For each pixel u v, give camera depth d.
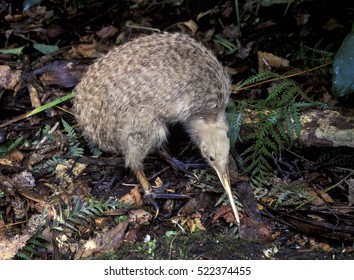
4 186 1.09
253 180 1.13
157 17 1.53
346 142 1.11
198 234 1.03
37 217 1.06
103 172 1.16
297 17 1.46
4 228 1.04
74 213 1.06
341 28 1.43
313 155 1.18
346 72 1.09
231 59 1.41
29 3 1.24
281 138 1.16
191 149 1.21
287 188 1.12
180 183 1.13
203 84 1.10
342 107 1.18
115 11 1.55
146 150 1.10
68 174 1.14
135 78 1.08
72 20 1.53
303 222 1.03
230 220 1.05
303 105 1.15
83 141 1.21
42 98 1.29
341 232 1.02
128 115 1.07
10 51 1.38
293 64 1.36
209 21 1.50
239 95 1.28
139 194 1.10
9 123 1.24
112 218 1.07
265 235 1.02
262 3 1.47
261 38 1.44
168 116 1.09
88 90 1.12
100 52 1.42
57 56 1.41
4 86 1.28
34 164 1.16
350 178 1.14
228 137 1.14
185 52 1.13
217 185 1.12
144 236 1.04
